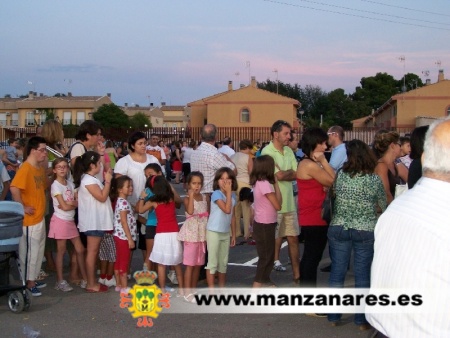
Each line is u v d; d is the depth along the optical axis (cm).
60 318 651
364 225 589
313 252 665
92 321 640
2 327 620
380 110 5588
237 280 827
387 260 252
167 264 718
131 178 798
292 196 793
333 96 8038
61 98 7056
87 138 817
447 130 252
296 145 1170
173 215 732
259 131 3603
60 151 898
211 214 724
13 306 669
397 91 8062
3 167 848
